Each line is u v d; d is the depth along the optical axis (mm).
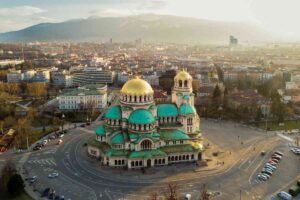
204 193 189500
